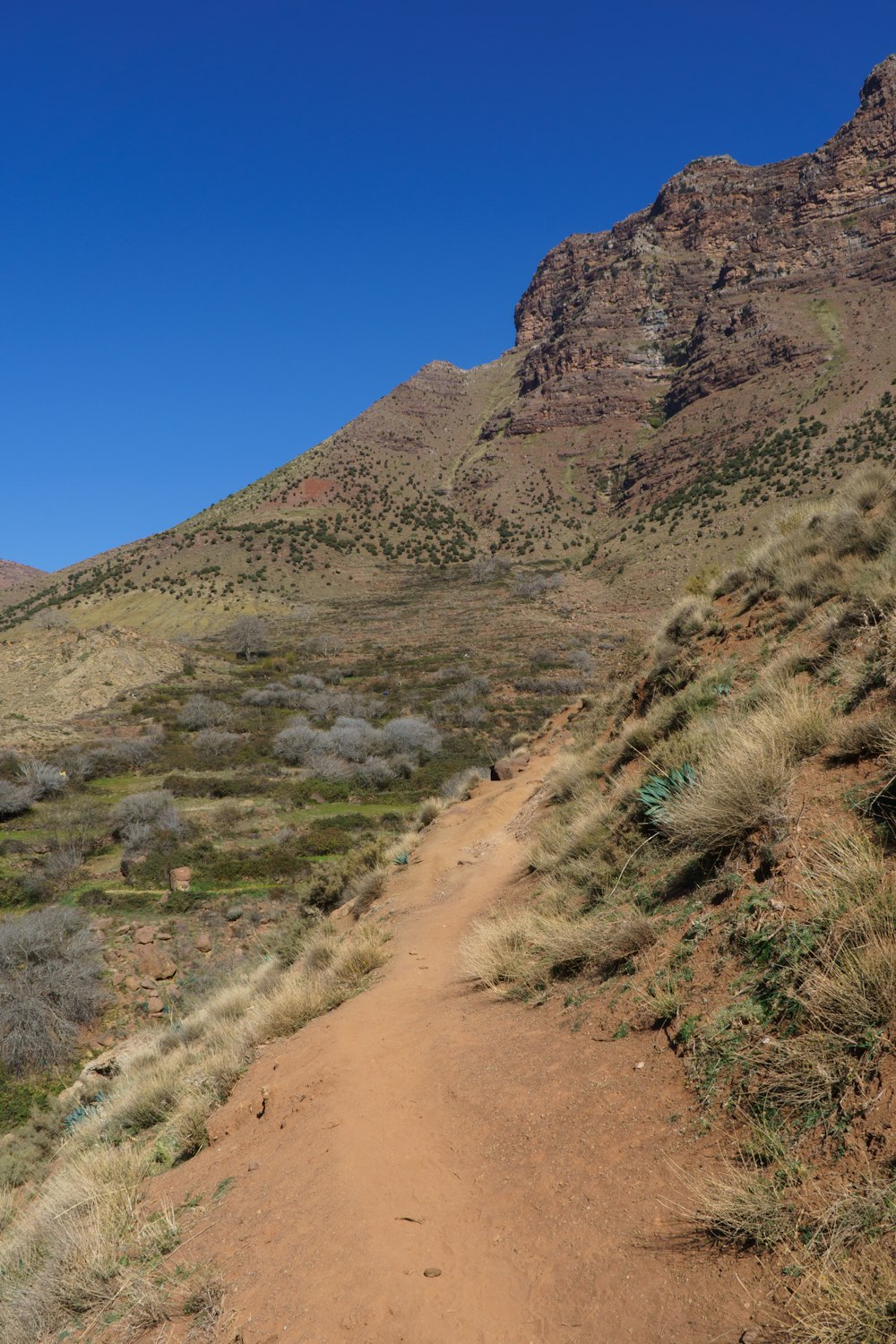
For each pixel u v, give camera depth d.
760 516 123.31
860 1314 1.98
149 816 37.88
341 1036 6.12
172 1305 3.38
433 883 12.16
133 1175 5.44
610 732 12.20
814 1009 2.99
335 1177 3.84
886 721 4.40
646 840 6.35
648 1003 4.09
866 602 6.50
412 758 52.28
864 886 3.38
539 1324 2.52
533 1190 3.25
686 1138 3.06
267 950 15.25
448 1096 4.49
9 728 55.53
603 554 144.88
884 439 126.81
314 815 41.53
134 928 27.08
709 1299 2.32
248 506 195.50
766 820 4.54
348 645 102.56
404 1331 2.63
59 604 140.62
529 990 5.68
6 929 24.05
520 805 14.91
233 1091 6.41
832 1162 2.50
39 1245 4.97
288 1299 3.04
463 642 99.06
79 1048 21.41
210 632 117.62
